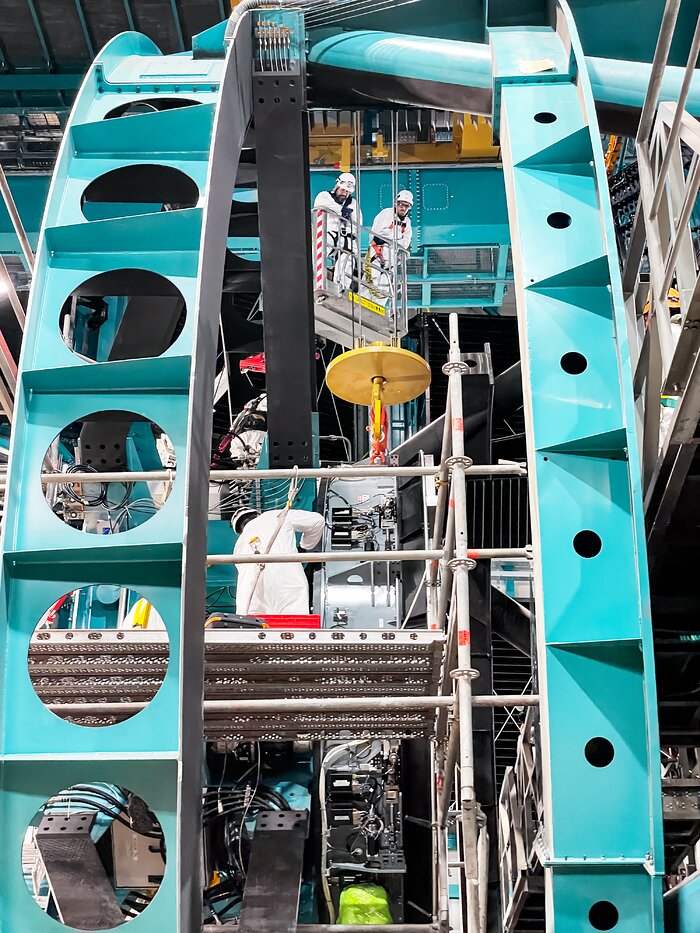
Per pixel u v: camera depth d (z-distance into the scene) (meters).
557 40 10.45
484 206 21.36
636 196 13.34
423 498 12.62
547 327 8.20
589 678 7.13
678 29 11.46
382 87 11.60
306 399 12.66
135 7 19.05
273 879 8.83
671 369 7.88
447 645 9.22
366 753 10.23
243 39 11.09
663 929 6.75
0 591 6.96
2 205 21.38
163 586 7.09
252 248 21.33
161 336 11.09
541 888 10.23
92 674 8.47
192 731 6.82
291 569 11.12
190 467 7.40
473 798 7.39
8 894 6.39
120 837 9.45
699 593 8.99
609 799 6.90
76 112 9.54
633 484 7.35
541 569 7.32
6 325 12.31
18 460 7.47
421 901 10.33
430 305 23.12
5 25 19.42
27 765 6.59
